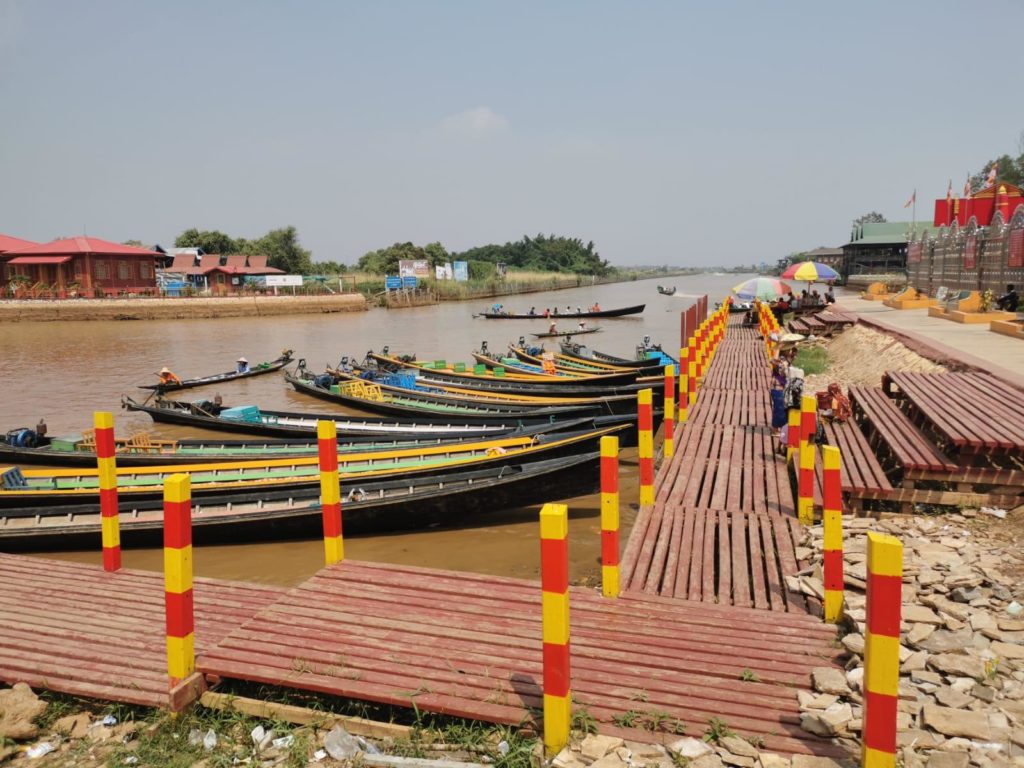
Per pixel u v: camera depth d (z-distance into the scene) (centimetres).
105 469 909
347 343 4859
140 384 3288
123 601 821
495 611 715
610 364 2956
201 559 1237
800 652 632
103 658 687
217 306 7025
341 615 718
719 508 1013
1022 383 1356
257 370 3384
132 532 1253
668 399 1231
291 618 716
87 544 1260
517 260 18025
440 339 5038
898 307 3734
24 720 610
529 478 1270
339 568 826
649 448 1002
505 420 2048
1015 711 515
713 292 13062
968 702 522
